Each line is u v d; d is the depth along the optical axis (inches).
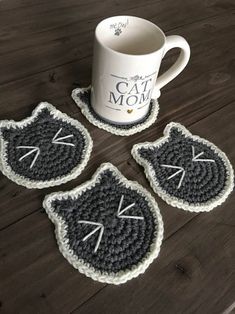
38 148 19.2
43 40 26.3
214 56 28.4
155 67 19.0
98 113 21.4
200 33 30.5
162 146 20.8
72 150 19.6
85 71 24.6
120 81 18.9
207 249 16.8
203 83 25.8
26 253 15.5
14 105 21.5
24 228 16.2
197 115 23.3
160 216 17.5
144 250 16.2
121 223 16.8
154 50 19.4
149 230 16.9
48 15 28.7
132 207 17.5
